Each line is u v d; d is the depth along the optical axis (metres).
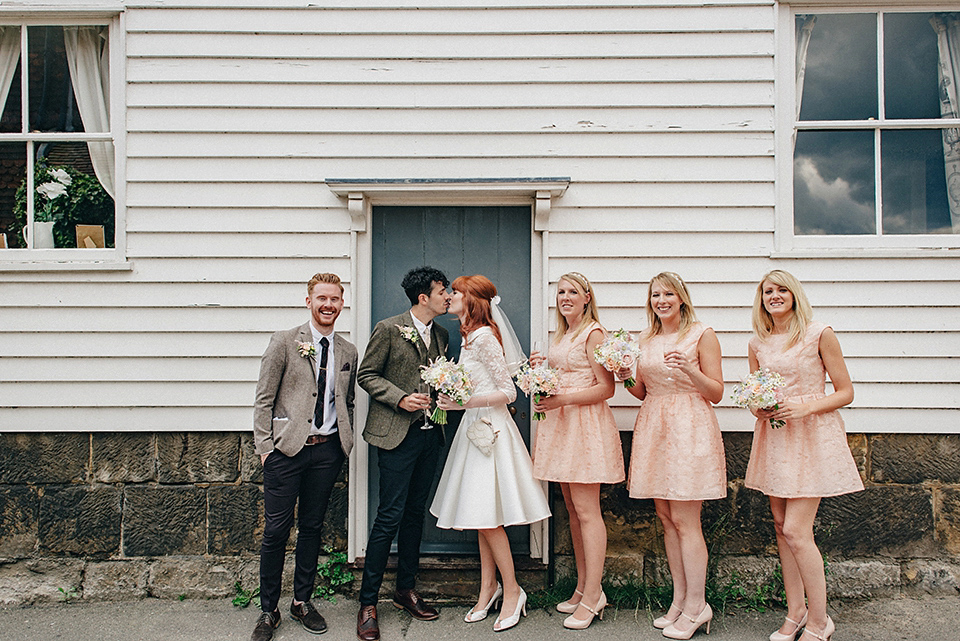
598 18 3.78
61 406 3.74
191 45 3.78
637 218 3.77
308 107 3.78
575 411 3.27
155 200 3.77
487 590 3.41
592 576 3.28
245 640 3.24
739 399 2.91
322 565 3.69
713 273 3.75
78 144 3.90
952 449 3.68
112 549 3.72
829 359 2.99
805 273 3.72
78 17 3.86
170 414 3.75
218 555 3.73
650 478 3.18
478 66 3.79
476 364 3.29
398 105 3.78
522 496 3.27
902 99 3.86
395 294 3.87
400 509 3.31
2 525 3.72
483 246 3.87
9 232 3.91
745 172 3.76
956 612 3.46
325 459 3.28
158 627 3.37
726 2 3.77
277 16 3.79
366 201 3.78
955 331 3.67
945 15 3.86
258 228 3.77
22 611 3.56
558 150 3.78
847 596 3.64
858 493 3.69
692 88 3.78
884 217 3.85
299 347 3.23
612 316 3.76
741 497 3.70
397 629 3.31
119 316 3.76
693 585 3.17
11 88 3.91
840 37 3.88
